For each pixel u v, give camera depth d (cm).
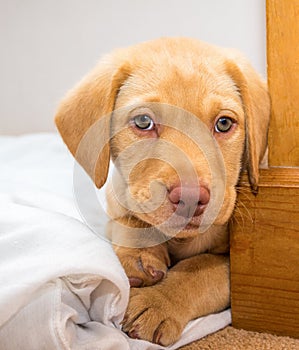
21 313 32
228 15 77
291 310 38
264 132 41
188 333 38
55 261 33
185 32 79
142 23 80
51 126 87
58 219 38
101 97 41
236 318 40
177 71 39
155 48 42
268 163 39
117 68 41
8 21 85
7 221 38
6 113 88
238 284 39
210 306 40
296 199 36
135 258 40
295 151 38
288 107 37
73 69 85
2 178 59
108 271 34
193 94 39
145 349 36
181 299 39
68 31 83
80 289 34
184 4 78
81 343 33
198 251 43
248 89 40
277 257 38
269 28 36
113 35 82
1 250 35
